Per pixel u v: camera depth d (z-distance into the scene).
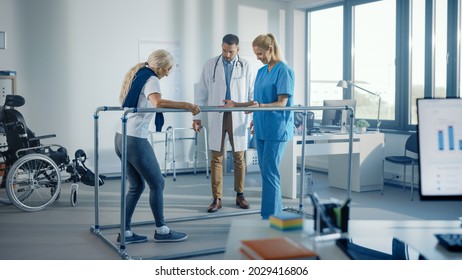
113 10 6.20
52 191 4.80
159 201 3.28
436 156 1.53
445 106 1.54
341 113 5.33
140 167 3.05
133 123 2.96
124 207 3.00
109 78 6.23
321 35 7.20
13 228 3.78
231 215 4.18
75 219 4.09
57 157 4.62
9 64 5.72
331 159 5.62
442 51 5.35
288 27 7.40
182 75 6.64
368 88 6.36
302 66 7.44
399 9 5.80
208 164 6.92
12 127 4.58
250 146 6.63
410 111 5.78
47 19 5.87
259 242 1.35
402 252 2.13
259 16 7.15
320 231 1.46
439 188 1.53
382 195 5.12
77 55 6.04
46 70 5.90
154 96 2.88
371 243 3.00
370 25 6.32
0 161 5.57
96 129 3.48
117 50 6.25
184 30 6.63
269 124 3.46
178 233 3.41
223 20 6.89
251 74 4.50
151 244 3.32
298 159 7.18
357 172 5.29
